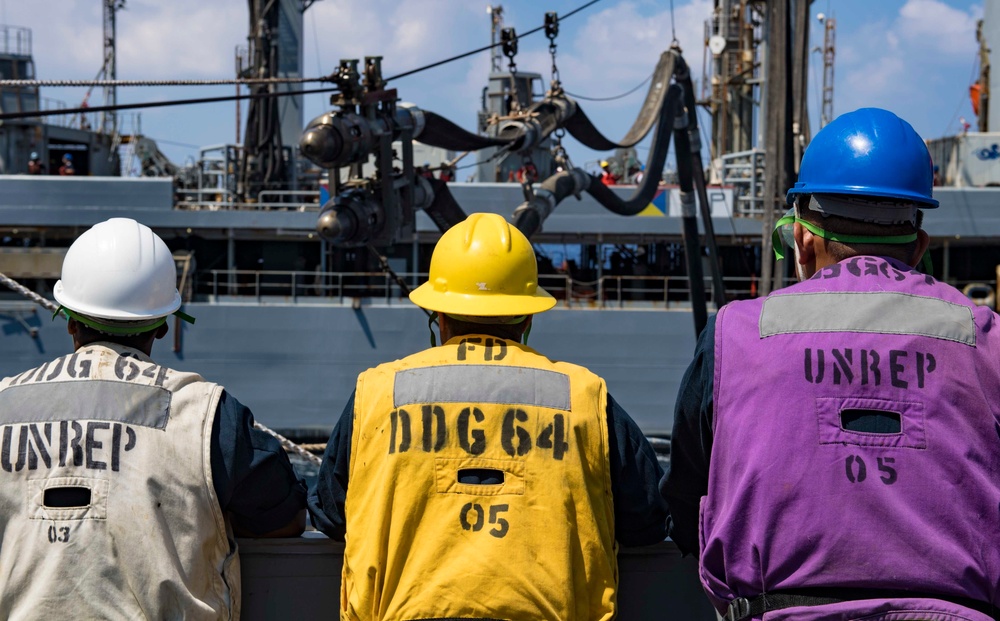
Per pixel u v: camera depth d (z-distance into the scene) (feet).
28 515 8.61
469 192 70.74
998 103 88.02
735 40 101.40
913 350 7.81
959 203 73.87
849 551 7.41
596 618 8.90
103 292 9.45
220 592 9.20
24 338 68.59
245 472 9.32
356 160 26.23
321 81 25.93
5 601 8.46
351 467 9.09
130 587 8.49
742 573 7.84
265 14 82.99
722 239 74.79
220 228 71.97
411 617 8.37
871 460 7.57
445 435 8.76
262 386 68.69
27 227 71.10
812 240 8.86
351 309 69.00
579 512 8.79
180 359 68.54
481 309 9.39
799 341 8.03
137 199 70.85
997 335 8.00
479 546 8.50
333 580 10.39
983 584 7.41
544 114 33.65
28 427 8.80
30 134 86.74
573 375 9.25
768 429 7.85
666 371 69.51
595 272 76.64
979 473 7.54
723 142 102.63
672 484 9.30
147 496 8.71
